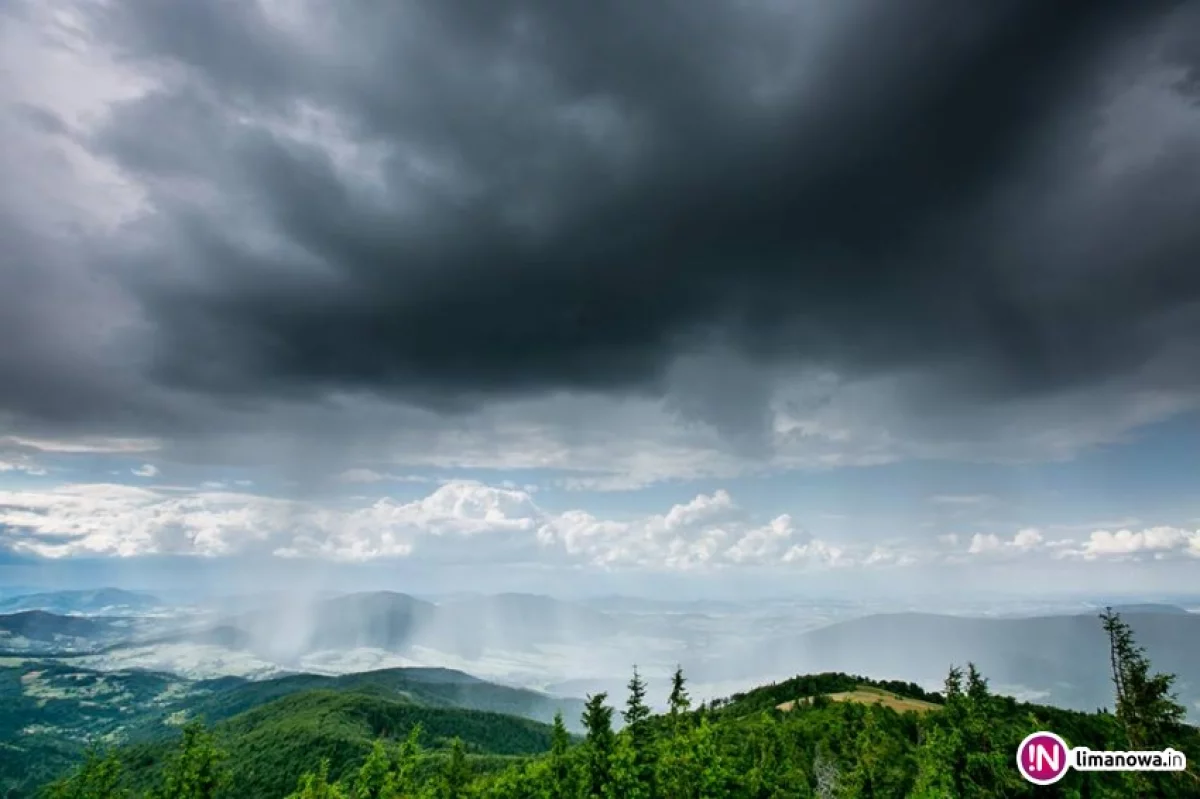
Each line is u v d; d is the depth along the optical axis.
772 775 81.31
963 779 75.94
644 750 75.12
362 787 82.88
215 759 72.69
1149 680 73.25
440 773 87.06
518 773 88.38
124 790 76.38
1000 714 110.19
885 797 88.62
